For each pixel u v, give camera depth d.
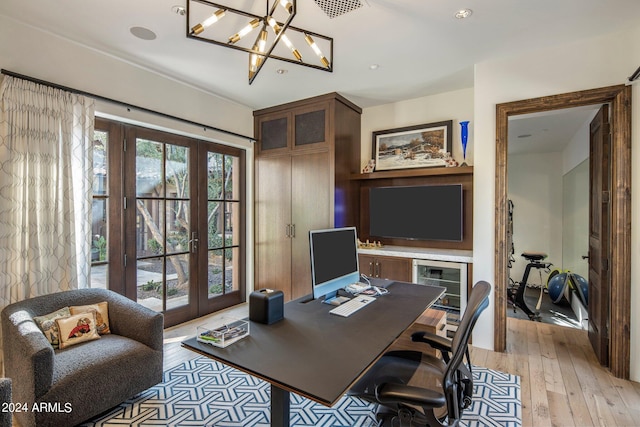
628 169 2.45
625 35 2.47
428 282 3.42
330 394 1.09
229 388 2.39
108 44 2.70
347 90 3.71
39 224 2.40
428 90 3.71
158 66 3.11
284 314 1.89
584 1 2.10
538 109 2.81
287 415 1.34
